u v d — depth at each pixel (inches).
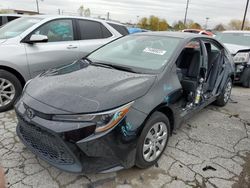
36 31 160.6
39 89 97.0
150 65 114.1
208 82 155.9
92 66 119.3
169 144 122.6
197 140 129.0
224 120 159.3
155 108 94.9
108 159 84.0
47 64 163.5
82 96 87.0
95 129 80.4
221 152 118.8
